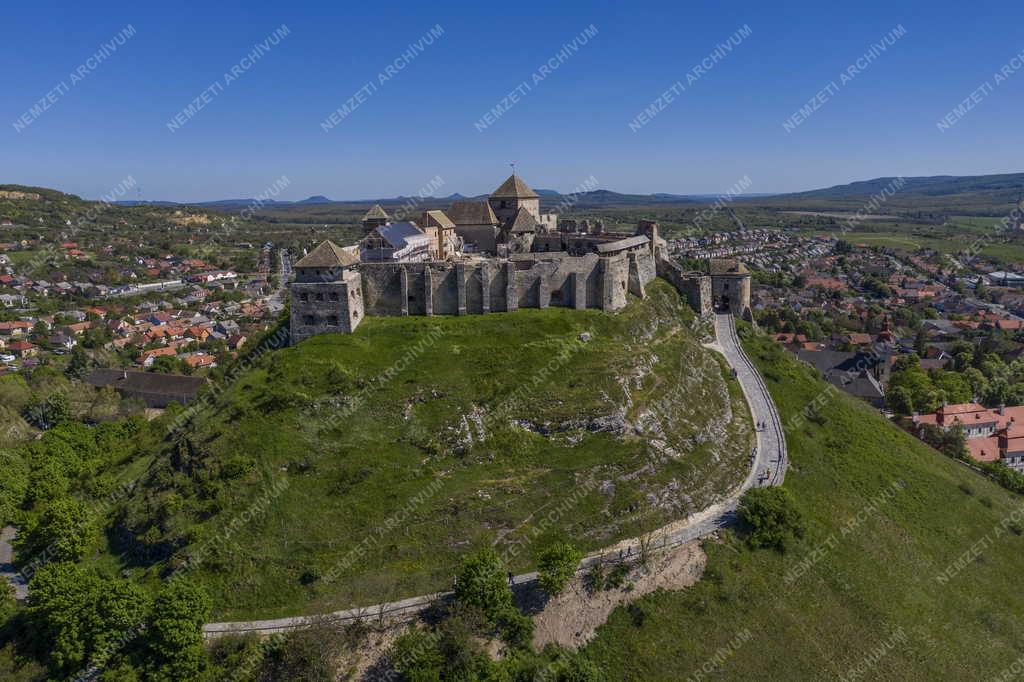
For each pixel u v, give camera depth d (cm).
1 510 9888
